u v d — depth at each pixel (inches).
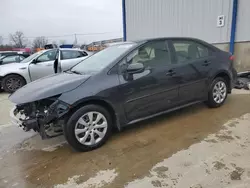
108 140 126.9
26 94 114.3
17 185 92.1
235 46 264.4
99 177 93.8
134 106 127.0
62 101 107.6
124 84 121.8
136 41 140.9
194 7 306.3
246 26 249.1
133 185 87.1
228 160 99.3
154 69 133.2
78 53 308.2
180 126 140.3
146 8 390.6
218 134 125.4
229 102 183.5
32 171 101.7
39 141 133.6
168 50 143.3
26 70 281.1
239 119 145.5
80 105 111.9
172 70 139.4
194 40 158.2
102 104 119.4
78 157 111.1
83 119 112.8
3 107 212.4
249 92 212.4
